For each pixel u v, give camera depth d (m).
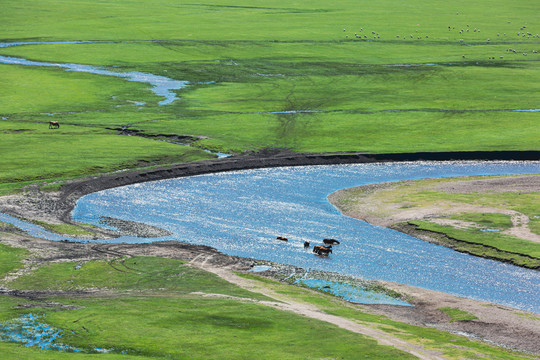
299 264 119.12
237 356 75.25
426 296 103.94
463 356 77.69
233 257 122.06
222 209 155.62
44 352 74.19
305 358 75.00
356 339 81.69
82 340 79.38
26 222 140.62
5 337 79.81
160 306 92.88
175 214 150.88
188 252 124.19
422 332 88.00
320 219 148.62
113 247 125.81
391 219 147.12
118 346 77.62
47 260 117.00
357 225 144.38
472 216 145.62
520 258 119.75
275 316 89.62
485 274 114.25
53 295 99.81
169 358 74.56
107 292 101.94
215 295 99.56
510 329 91.12
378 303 102.19
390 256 123.50
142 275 110.38
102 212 151.50
